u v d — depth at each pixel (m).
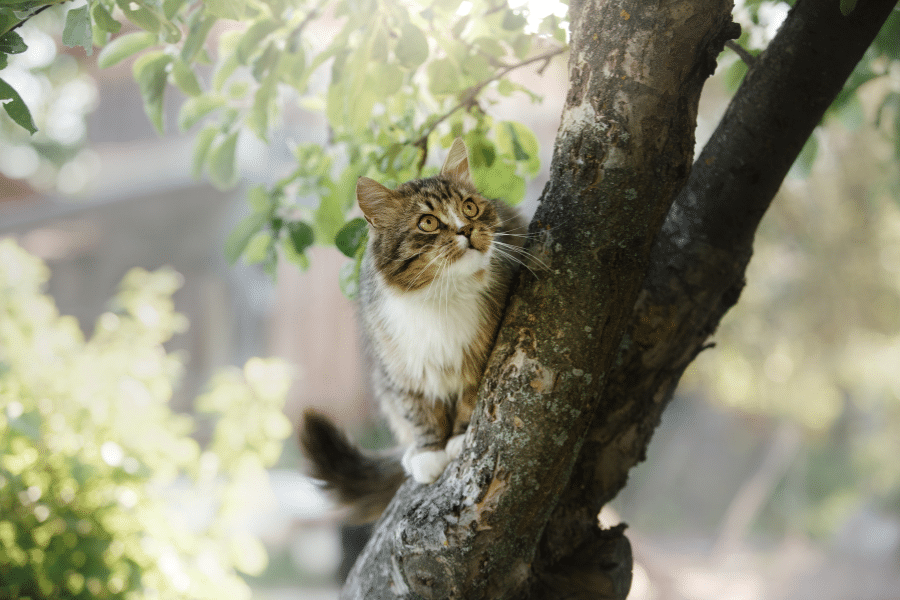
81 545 3.29
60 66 14.48
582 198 1.92
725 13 1.88
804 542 13.11
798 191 9.47
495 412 1.93
